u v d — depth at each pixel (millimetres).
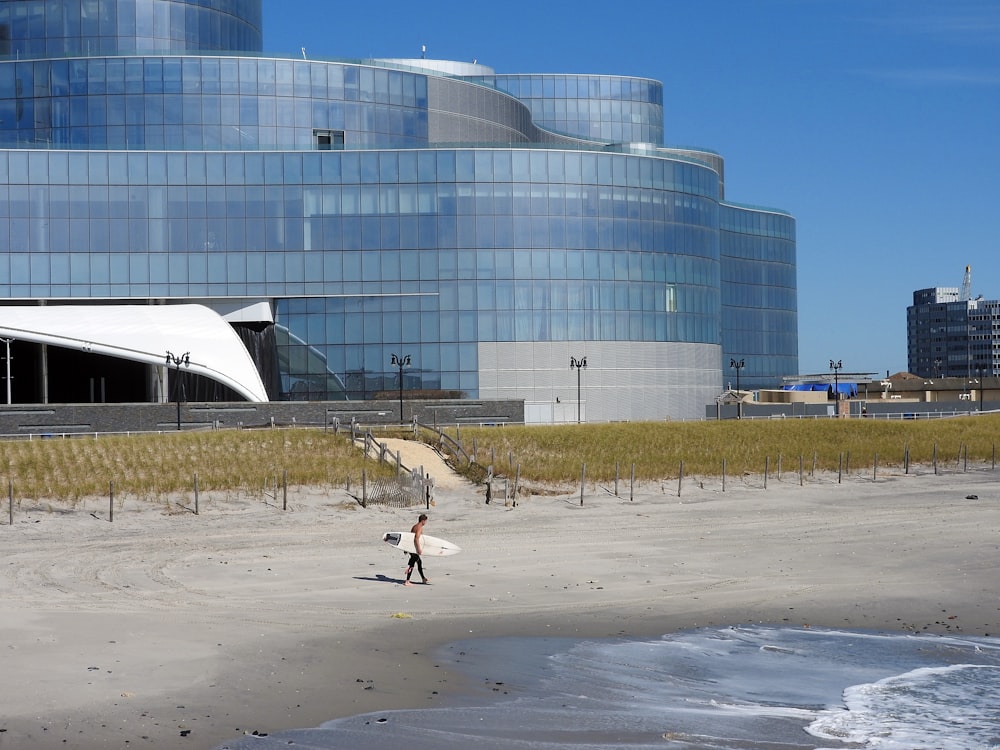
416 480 58625
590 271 107000
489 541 48281
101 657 27844
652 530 51688
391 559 43656
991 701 26125
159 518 52531
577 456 71812
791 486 68562
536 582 39281
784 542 48469
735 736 23469
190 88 106562
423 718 23969
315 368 103750
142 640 29703
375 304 104000
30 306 99125
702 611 35062
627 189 108625
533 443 74188
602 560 43781
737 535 50375
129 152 101875
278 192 103375
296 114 108438
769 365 157750
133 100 106250
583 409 106125
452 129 116312
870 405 118938
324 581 39062
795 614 34812
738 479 69875
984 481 72375
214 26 117750
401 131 112688
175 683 25891
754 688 26969
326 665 27797
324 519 53469
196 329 93438
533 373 105062
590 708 25047
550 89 175875
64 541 47094
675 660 29250
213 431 71688
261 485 58625
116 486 56750
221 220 102875
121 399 109188
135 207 101812
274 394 103438
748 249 155500
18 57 110500
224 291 102688
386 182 104188
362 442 68250
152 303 102250
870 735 23719
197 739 22344
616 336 107625
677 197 111750
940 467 78625
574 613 34500
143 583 38281
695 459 73500
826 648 30750
